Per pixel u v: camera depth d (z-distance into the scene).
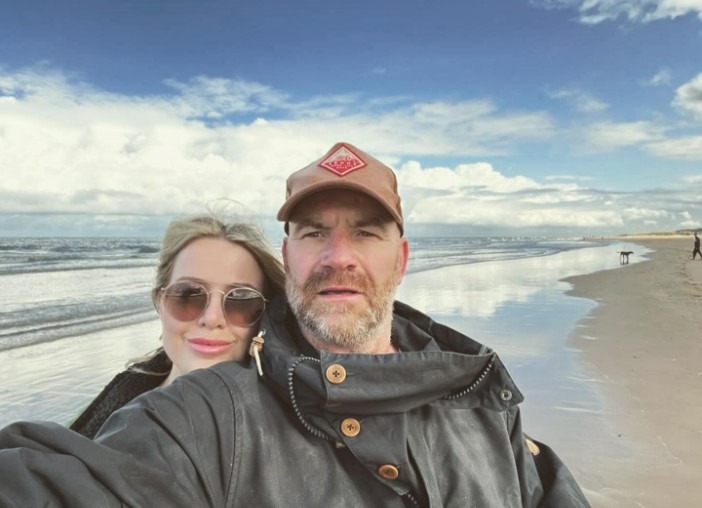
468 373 0.54
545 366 2.19
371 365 0.49
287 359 0.51
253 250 0.77
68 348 2.62
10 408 1.77
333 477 0.47
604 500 1.12
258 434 0.47
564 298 4.66
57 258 9.16
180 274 0.74
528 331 2.99
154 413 0.45
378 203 0.59
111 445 0.41
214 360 0.73
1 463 0.36
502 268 8.84
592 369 2.14
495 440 0.58
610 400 1.75
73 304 3.97
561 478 0.61
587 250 18.61
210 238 0.75
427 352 0.52
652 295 4.91
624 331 2.99
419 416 0.54
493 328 3.09
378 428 0.49
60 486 0.36
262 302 0.76
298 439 0.48
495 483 0.55
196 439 0.45
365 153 0.64
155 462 0.41
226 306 0.73
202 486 0.43
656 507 1.10
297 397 0.49
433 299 4.55
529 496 0.58
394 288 0.63
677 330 3.01
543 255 14.32
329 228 0.60
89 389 1.99
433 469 0.51
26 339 2.80
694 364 2.21
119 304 3.99
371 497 0.47
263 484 0.45
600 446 1.38
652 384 1.92
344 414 0.48
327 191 0.59
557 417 1.59
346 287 0.58
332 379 0.48
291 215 0.61
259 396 0.50
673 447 1.38
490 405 0.55
